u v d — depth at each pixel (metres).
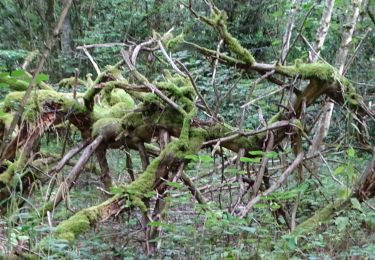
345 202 4.92
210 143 4.75
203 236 4.43
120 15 13.49
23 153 4.63
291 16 6.77
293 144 5.04
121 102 5.39
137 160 7.49
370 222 5.08
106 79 5.06
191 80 4.80
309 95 5.00
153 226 4.31
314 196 5.54
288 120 4.94
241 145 4.89
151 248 4.46
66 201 4.69
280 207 4.76
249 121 7.39
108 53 12.47
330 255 4.30
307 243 4.41
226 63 4.99
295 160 4.92
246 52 4.90
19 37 13.12
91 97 4.97
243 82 8.22
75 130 5.73
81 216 4.22
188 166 5.22
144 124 4.96
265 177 5.07
